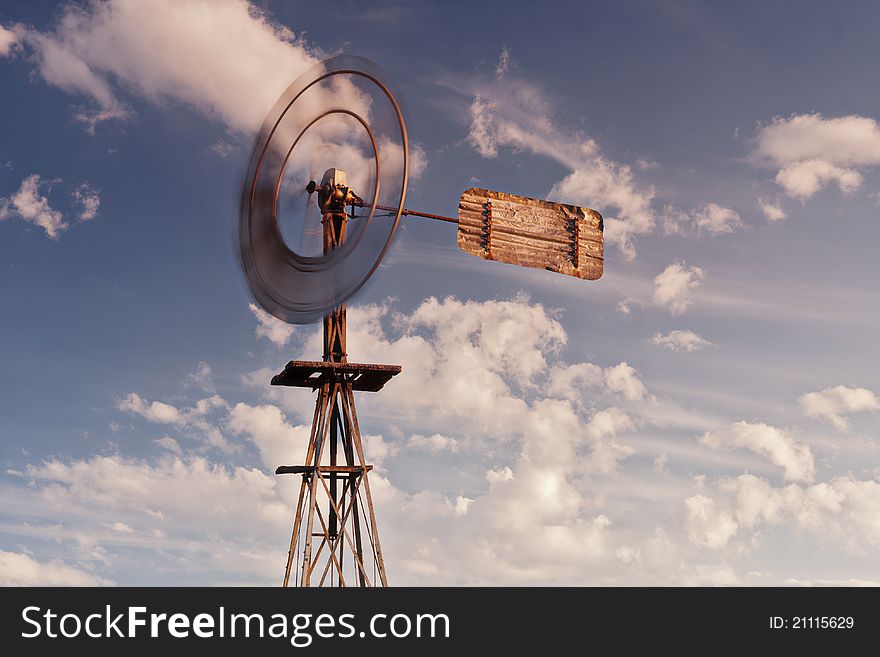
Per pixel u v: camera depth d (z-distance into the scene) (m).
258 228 20.48
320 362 20.61
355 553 20.09
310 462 20.58
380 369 20.88
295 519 20.42
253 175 20.55
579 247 24.83
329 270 20.09
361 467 20.53
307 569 19.73
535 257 24.31
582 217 25.11
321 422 20.70
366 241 19.70
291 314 20.27
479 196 23.98
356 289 19.47
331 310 19.88
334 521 20.62
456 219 23.59
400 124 19.92
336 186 20.58
